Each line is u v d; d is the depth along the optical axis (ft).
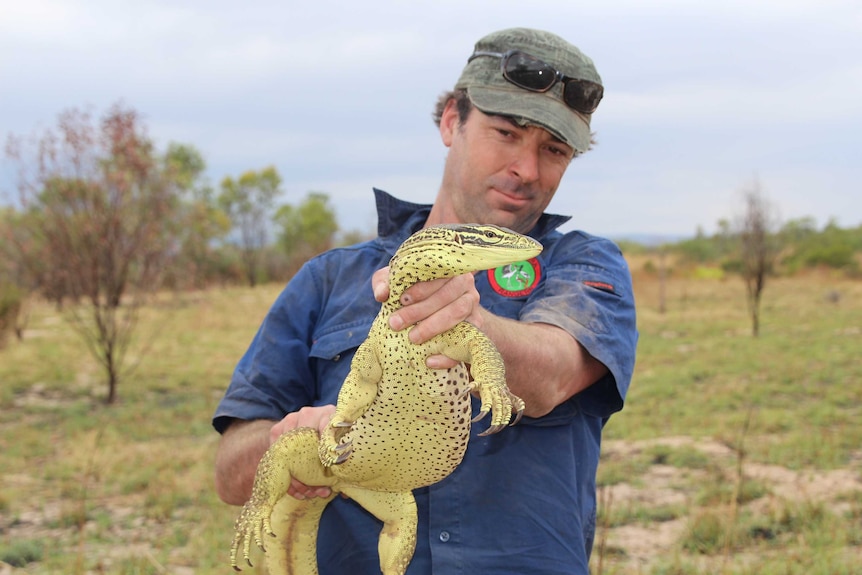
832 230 209.97
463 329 8.70
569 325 10.19
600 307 10.52
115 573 21.95
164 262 57.62
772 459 33.19
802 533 24.68
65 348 67.21
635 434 38.45
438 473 9.61
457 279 8.48
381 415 9.20
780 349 65.62
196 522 27.17
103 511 28.43
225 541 24.90
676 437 38.11
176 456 34.78
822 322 85.51
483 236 8.53
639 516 27.22
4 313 66.64
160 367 59.11
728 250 210.18
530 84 11.03
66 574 22.04
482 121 11.48
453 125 13.03
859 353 62.13
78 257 50.24
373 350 9.09
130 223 51.78
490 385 8.23
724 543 24.04
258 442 11.20
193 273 96.99
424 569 10.36
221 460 11.71
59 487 31.01
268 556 11.17
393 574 10.11
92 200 50.37
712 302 116.57
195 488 30.48
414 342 8.48
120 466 33.37
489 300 11.39
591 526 11.36
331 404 11.21
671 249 227.20
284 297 11.99
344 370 11.26
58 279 55.16
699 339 74.49
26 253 54.95
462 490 10.30
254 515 10.44
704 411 42.91
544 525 10.30
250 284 165.07
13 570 22.40
